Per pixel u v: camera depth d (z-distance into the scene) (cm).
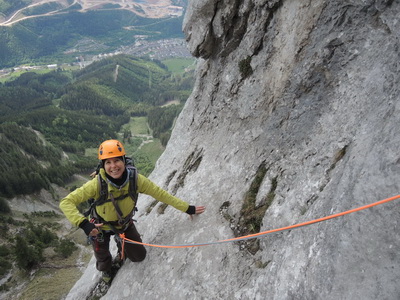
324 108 394
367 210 211
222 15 564
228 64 619
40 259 4275
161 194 401
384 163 220
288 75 458
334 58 390
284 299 248
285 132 444
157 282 441
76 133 16700
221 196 486
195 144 701
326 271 218
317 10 407
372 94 316
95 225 379
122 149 359
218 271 379
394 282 174
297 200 348
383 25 336
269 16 499
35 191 8900
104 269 490
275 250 331
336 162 326
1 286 3831
